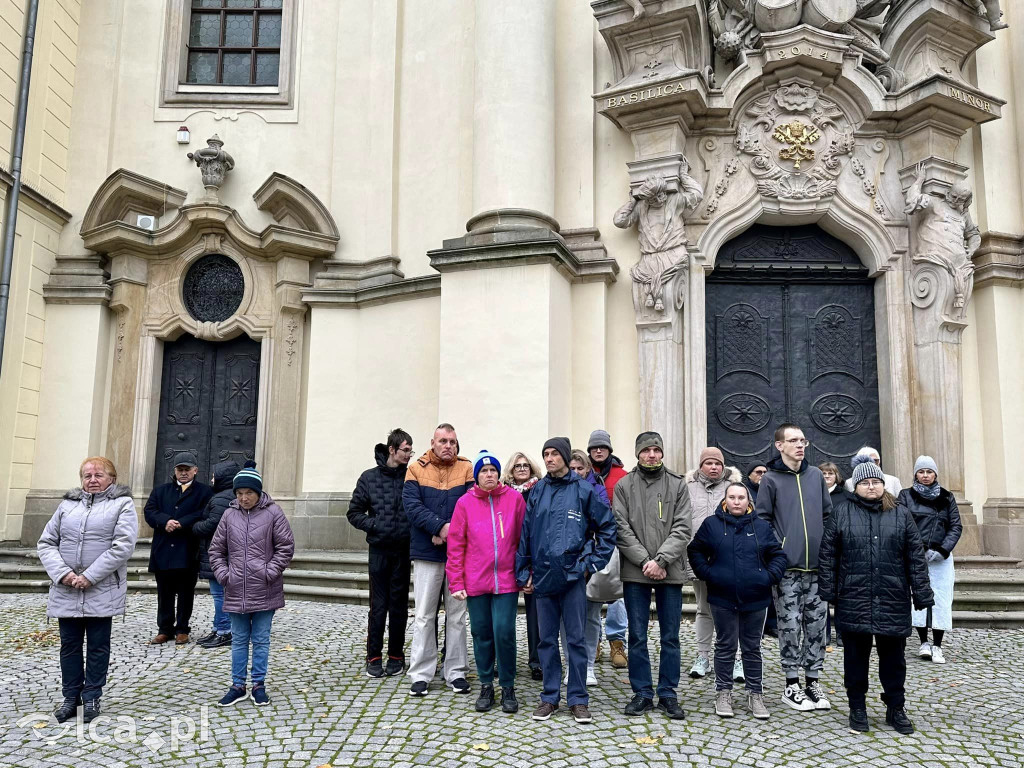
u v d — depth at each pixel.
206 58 12.07
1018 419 9.31
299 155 11.46
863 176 9.55
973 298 9.66
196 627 6.89
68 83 11.53
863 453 5.33
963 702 4.78
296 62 11.68
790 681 4.66
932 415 9.11
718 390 9.66
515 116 9.25
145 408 10.94
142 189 11.05
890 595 4.21
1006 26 9.48
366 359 10.64
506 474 5.56
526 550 4.54
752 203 9.49
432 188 10.70
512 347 8.66
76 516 4.48
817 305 9.84
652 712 4.48
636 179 9.24
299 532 10.38
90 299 11.04
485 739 4.04
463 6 10.73
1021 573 8.20
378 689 4.97
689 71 8.87
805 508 4.78
